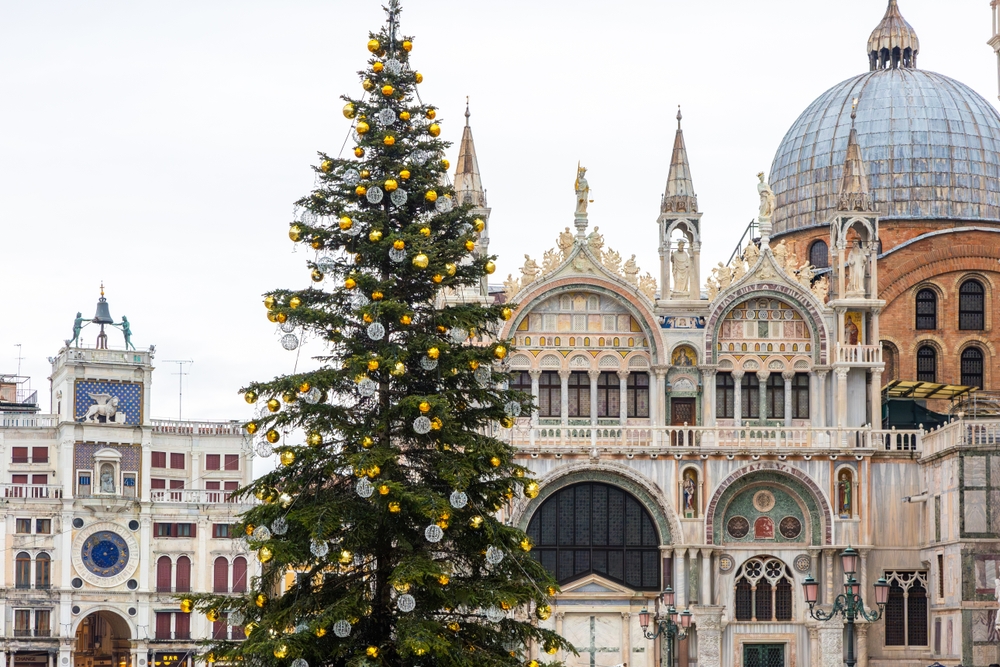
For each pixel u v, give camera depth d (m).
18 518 107.81
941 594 81.19
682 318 85.44
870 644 82.94
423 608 45.12
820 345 85.25
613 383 85.31
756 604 83.25
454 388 46.84
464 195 85.31
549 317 85.19
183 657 109.50
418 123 48.25
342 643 44.22
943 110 99.50
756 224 101.38
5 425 112.69
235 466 118.19
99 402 111.88
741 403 85.50
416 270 46.44
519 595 45.31
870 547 82.81
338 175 47.09
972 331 94.88
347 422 45.84
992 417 89.62
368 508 45.19
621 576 83.06
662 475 82.88
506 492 46.94
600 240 85.75
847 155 87.25
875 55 105.25
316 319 45.84
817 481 83.00
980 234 95.00
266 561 43.84
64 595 107.69
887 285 94.62
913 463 84.38
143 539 109.88
